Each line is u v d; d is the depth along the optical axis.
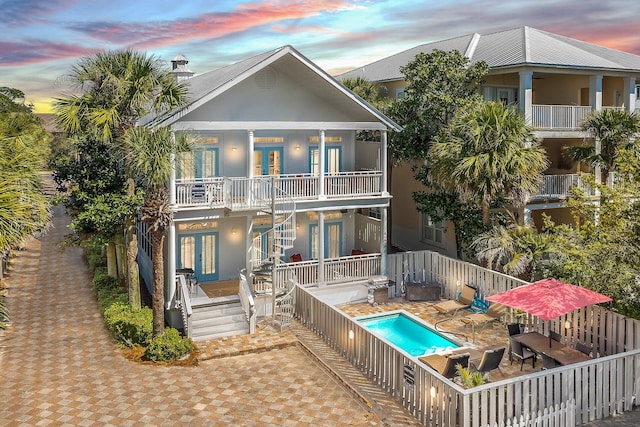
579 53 27.36
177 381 14.45
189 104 18.36
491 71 25.59
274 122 20.42
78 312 20.16
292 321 19.20
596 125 24.22
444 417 11.48
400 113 24.02
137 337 16.66
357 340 15.25
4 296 22.09
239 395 13.66
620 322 14.61
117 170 19.47
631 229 15.41
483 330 18.19
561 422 11.84
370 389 13.98
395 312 19.80
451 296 21.91
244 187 19.55
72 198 19.88
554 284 14.72
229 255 21.98
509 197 20.48
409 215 30.23
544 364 14.21
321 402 13.32
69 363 15.51
